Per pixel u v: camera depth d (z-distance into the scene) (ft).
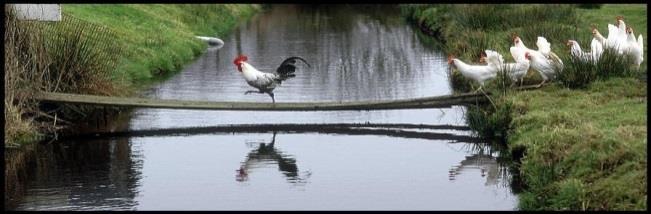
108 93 75.46
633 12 117.39
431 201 54.08
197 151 66.28
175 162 63.26
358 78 95.55
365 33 138.41
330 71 100.78
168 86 89.10
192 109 71.61
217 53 114.93
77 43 74.43
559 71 73.10
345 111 78.84
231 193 56.29
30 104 69.26
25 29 70.28
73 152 65.67
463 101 72.49
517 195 54.75
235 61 73.61
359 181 58.39
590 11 119.96
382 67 103.45
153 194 56.13
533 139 60.39
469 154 64.85
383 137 70.13
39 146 67.05
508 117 67.97
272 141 69.21
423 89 88.79
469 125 72.02
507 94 71.36
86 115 74.59
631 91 69.41
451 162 62.75
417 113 77.82
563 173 53.42
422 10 149.18
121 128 72.84
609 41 78.28
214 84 90.53
